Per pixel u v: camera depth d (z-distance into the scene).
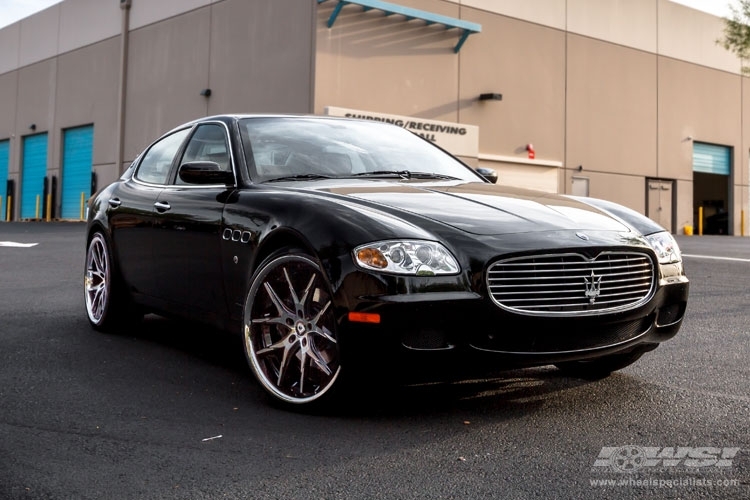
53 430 2.67
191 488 2.14
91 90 23.36
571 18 20.81
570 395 3.20
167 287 3.94
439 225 2.89
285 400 2.94
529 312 2.75
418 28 17.67
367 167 3.80
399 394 3.20
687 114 23.98
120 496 2.07
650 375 3.60
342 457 2.40
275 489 2.13
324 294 2.88
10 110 27.45
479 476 2.24
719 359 3.98
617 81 22.02
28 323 4.85
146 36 21.20
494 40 19.12
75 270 7.97
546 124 20.28
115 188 4.69
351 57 16.64
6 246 10.95
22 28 26.86
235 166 3.65
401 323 2.65
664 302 3.13
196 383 3.37
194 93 19.47
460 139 18.44
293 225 3.00
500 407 3.01
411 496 2.08
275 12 17.14
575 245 2.87
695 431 2.70
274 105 17.12
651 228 3.36
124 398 3.11
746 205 26.00
